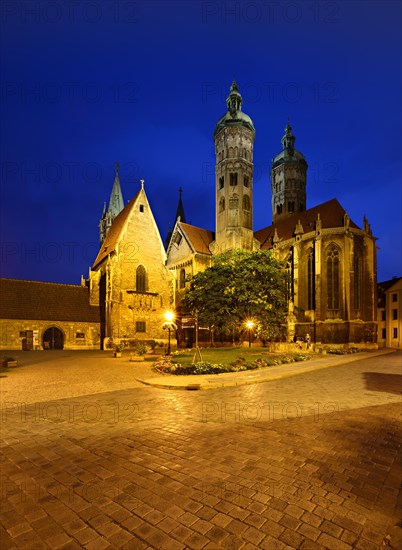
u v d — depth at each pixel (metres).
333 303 46.19
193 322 24.50
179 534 4.42
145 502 5.23
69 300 47.88
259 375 17.78
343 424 9.22
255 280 34.59
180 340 54.03
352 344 43.75
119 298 46.41
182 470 6.36
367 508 5.02
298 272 49.34
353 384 15.82
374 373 19.92
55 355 34.34
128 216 49.12
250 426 9.08
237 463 6.65
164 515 4.86
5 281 45.41
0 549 4.17
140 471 6.35
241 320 35.31
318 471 6.27
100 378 18.16
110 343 44.34
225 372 19.08
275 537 4.34
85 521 4.76
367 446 7.56
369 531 4.46
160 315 50.16
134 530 4.53
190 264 57.16
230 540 4.28
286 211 67.81
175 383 15.36
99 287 50.00
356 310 46.59
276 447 7.50
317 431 8.62
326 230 46.97
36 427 9.23
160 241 52.06
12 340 42.12
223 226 56.69
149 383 15.80
